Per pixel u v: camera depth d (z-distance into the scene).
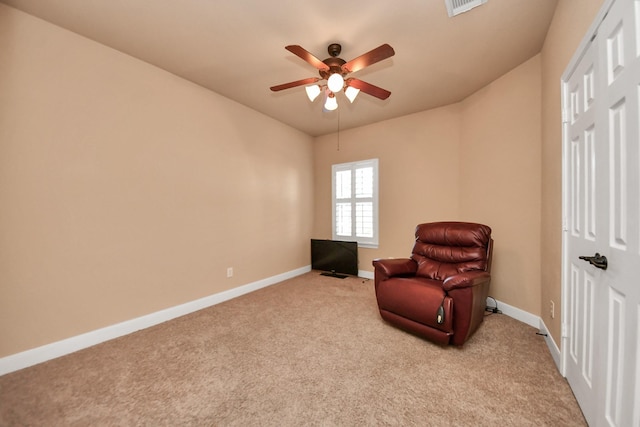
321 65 2.03
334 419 1.34
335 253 4.26
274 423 1.31
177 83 2.74
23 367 1.80
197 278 2.93
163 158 2.63
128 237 2.37
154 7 1.81
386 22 1.96
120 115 2.32
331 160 4.70
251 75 2.74
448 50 2.30
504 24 1.98
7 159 1.77
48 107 1.94
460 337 1.96
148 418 1.36
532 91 2.40
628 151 0.97
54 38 1.96
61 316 1.99
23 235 1.83
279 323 2.52
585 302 1.37
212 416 1.37
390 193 4.02
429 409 1.40
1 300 1.75
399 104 3.46
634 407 0.93
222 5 1.79
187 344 2.13
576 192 1.53
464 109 3.28
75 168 2.06
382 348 2.04
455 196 3.42
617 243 1.05
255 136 3.69
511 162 2.62
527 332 2.28
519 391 1.53
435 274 2.58
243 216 3.49
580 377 1.41
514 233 2.59
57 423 1.33
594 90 1.27
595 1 1.27
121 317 2.31
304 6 1.80
